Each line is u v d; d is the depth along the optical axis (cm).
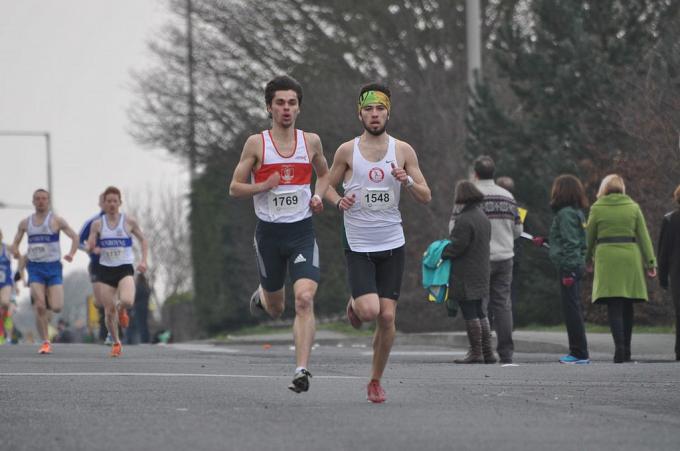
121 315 4962
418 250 9175
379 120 2714
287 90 2808
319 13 11112
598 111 7350
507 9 10462
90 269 5772
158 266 18988
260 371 3797
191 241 12825
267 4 11281
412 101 10144
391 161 2714
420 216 9369
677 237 4472
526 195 7388
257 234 2830
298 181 2812
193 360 4575
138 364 4175
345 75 11119
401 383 3209
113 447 1983
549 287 7238
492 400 2719
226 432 2150
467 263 4275
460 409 2528
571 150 7381
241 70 11550
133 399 2727
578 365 3962
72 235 5381
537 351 5438
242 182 2816
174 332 14762
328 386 3108
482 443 2031
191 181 12731
